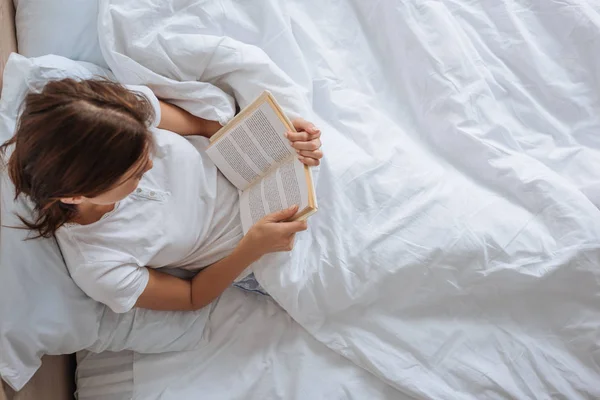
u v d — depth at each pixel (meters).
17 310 0.75
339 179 0.94
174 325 0.92
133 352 0.94
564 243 0.89
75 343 0.82
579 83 1.02
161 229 0.85
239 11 1.04
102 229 0.80
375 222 0.92
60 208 0.71
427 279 0.90
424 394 0.87
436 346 0.90
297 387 0.89
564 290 0.90
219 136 0.93
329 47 1.10
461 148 0.99
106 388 0.92
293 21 1.08
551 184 0.92
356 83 1.08
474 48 1.05
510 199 0.95
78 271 0.79
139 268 0.84
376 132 1.01
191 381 0.91
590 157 0.98
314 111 1.05
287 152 0.91
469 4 1.08
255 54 0.97
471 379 0.88
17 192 0.70
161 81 0.94
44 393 0.83
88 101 0.63
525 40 1.04
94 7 0.98
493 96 1.02
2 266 0.75
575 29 1.03
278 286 0.91
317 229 0.93
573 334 0.90
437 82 1.01
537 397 0.87
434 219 0.91
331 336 0.92
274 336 0.94
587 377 0.88
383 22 1.07
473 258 0.89
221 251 0.95
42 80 0.84
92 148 0.62
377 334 0.92
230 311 0.97
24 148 0.63
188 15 1.00
